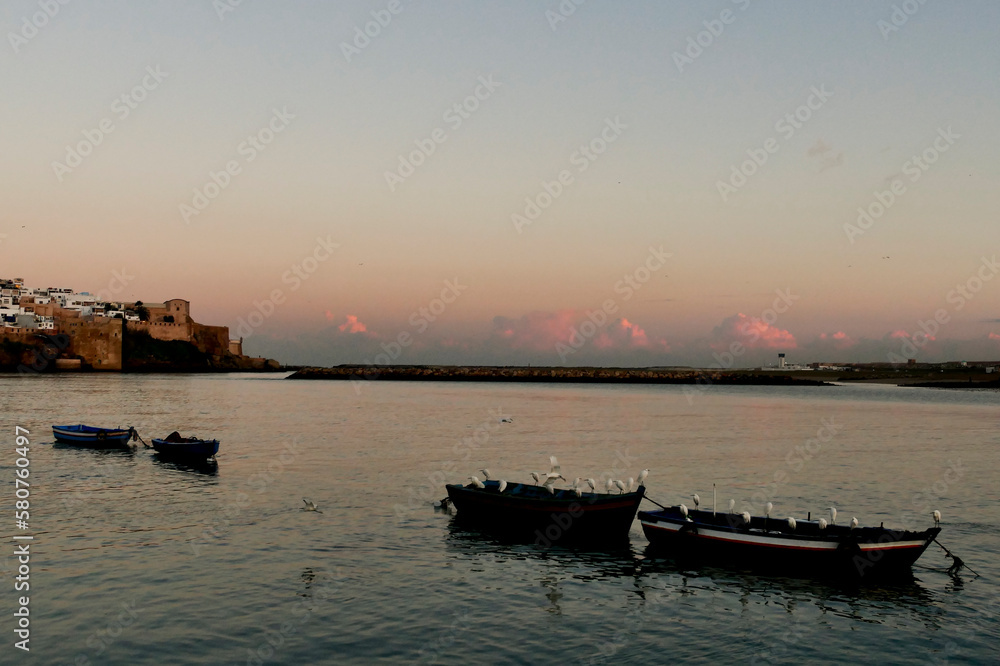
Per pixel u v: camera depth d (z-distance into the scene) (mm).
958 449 56719
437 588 22359
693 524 25672
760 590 22469
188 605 20516
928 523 31031
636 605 21188
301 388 160500
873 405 119625
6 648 17594
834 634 19234
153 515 30984
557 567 24625
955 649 18359
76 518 30281
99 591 21469
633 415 91500
